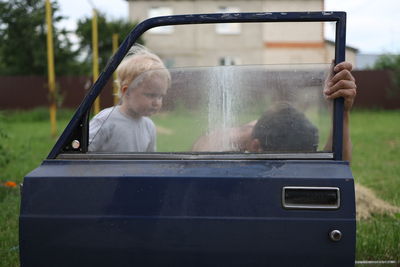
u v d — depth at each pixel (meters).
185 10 32.62
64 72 25.27
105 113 2.86
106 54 29.12
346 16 2.29
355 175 7.61
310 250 2.20
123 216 2.27
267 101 2.56
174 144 2.70
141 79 2.76
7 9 21.41
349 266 2.19
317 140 2.51
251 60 31.64
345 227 2.18
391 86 23.39
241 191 2.23
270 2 31.70
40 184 2.31
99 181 2.29
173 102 2.69
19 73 24.67
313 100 2.53
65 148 2.42
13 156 7.64
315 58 29.52
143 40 30.84
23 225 2.29
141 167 2.34
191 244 2.24
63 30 24.70
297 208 2.20
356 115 21.00
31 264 2.31
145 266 2.27
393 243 4.18
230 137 2.57
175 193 2.26
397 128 15.49
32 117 20.91
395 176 7.52
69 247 2.29
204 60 32.12
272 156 2.35
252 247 2.22
